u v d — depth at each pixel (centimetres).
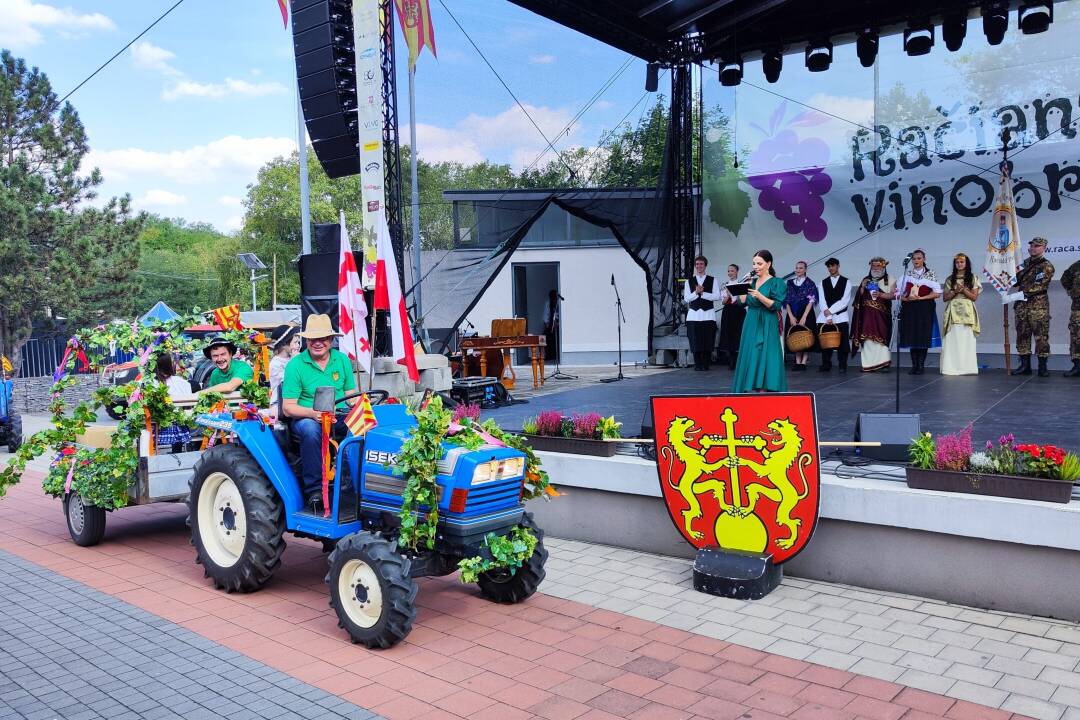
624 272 1842
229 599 554
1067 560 459
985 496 481
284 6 1328
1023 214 1213
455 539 477
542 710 381
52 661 449
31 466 1121
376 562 452
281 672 430
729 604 518
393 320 561
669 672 420
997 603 484
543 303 2145
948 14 1209
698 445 557
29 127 2425
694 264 1437
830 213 1373
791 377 1176
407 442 466
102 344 676
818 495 514
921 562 511
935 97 1274
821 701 382
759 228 1435
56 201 2366
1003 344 1221
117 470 644
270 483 554
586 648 455
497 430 547
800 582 555
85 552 682
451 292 1028
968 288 1111
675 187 1416
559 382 1293
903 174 1309
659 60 1349
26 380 1827
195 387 827
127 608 537
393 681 417
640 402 977
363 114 1010
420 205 1015
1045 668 407
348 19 1069
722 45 1363
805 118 1378
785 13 1277
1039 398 854
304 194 1709
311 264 1111
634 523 645
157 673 431
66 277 2234
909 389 970
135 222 2481
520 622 500
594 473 655
